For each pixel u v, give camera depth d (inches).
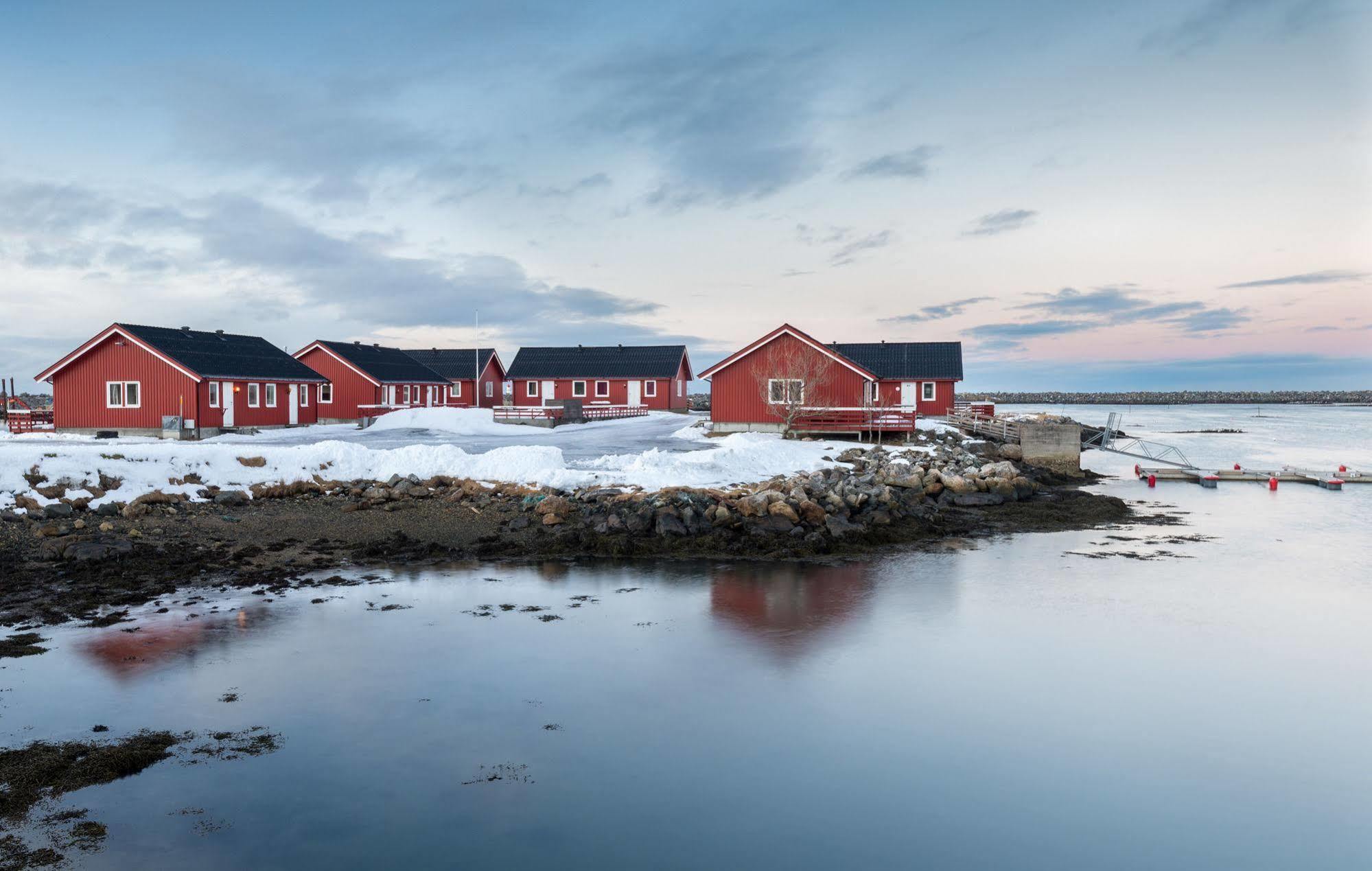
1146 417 4119.1
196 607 512.1
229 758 308.8
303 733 331.3
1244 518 909.8
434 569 626.2
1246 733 338.6
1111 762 312.8
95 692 370.6
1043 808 279.0
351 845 252.8
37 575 573.6
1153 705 367.6
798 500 787.4
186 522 724.0
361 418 1915.6
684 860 246.5
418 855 248.4
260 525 733.9
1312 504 1029.2
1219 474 1295.5
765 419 1551.4
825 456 1181.7
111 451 823.7
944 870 242.1
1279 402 7834.6
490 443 1360.7
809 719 350.0
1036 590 573.6
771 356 1549.0
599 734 333.1
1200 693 381.4
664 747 322.0
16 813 267.0
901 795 286.4
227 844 252.2
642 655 429.1
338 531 729.0
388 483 884.6
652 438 1498.5
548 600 539.5
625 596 549.0
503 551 682.2
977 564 661.3
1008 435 1467.8
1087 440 1942.7
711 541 703.1
